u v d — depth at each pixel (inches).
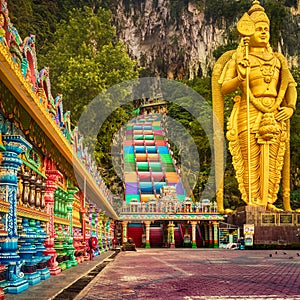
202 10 4655.5
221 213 1711.4
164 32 4820.4
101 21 2158.0
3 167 319.6
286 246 1546.5
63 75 1726.1
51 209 458.9
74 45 1967.3
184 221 1678.2
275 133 1713.8
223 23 4475.9
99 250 1042.1
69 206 595.5
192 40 4606.3
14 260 311.0
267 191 1716.3
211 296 324.2
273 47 3422.7
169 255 997.8
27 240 359.3
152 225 1846.7
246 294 336.2
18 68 286.2
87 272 493.0
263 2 3993.6
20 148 324.2
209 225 1679.4
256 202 1712.6
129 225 1827.0
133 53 4867.1
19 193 368.8
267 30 1792.6
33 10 2420.0
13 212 319.6
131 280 433.7
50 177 457.7
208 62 4362.7
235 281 431.2
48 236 454.0
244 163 1758.1
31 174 403.2
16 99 325.4
